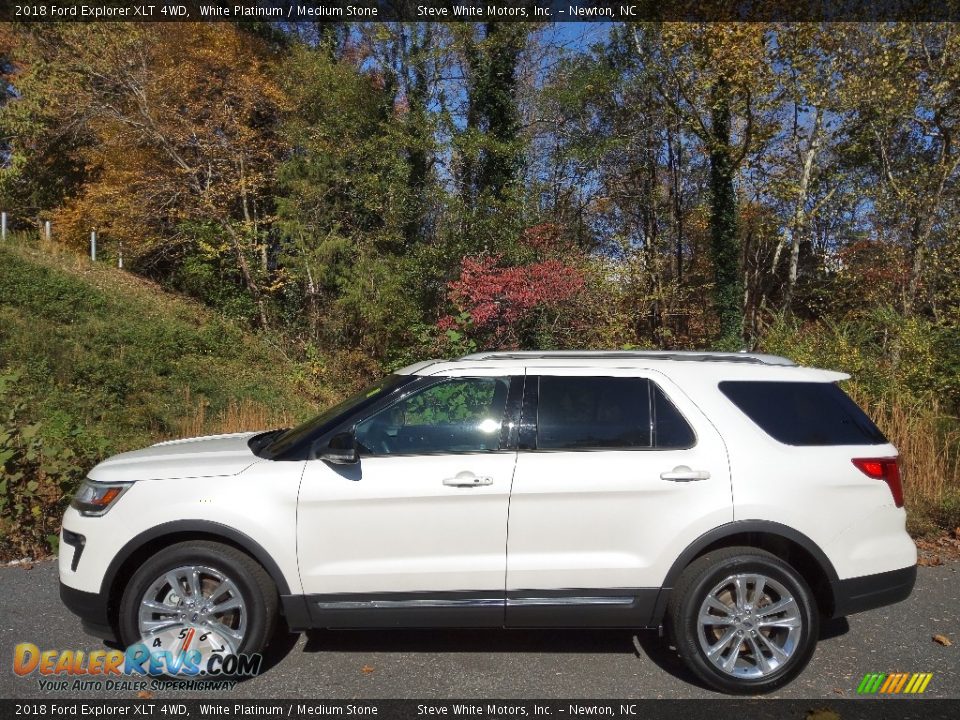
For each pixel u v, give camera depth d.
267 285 20.45
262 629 3.76
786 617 3.72
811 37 14.84
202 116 20.25
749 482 3.75
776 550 4.00
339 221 19.66
